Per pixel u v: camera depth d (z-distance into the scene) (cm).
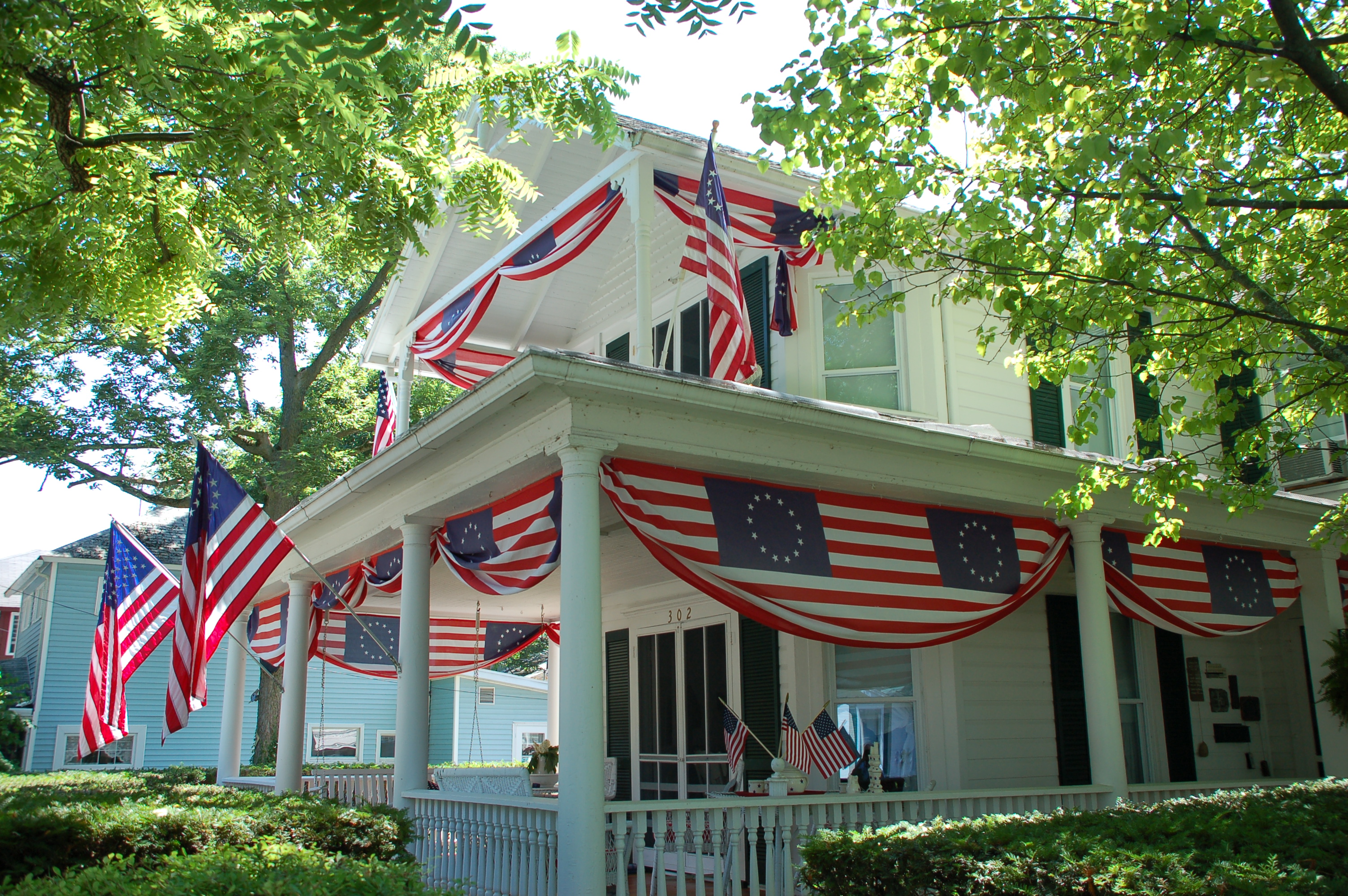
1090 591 904
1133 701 1131
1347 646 1009
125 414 2195
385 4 339
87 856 559
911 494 841
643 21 377
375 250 699
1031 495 883
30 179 625
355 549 1056
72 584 2342
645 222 891
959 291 738
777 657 1028
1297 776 1212
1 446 2114
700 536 730
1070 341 817
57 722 2247
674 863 1031
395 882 423
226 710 1450
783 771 872
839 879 494
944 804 809
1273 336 727
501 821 732
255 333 2191
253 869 426
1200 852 460
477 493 829
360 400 2442
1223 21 673
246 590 827
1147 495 780
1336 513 902
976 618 829
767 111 665
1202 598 993
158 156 677
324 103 561
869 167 702
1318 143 772
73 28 532
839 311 1074
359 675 2470
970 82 636
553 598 1398
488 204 742
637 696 1262
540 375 643
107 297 679
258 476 2145
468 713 2591
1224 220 766
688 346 1173
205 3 546
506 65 688
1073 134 707
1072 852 454
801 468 765
